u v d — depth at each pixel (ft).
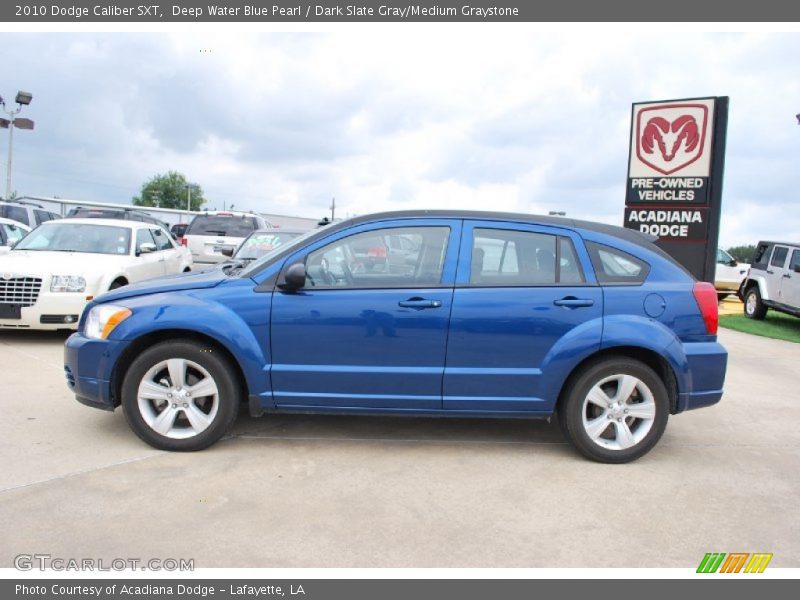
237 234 50.85
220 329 14.14
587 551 10.79
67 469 13.38
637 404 14.67
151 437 14.51
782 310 44.01
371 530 11.25
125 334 14.33
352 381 14.46
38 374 21.06
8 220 40.75
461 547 10.79
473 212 15.10
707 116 31.89
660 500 12.87
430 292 14.40
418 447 15.56
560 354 14.32
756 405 20.84
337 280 14.60
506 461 14.80
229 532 11.01
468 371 14.43
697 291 14.79
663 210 33.14
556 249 14.88
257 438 15.78
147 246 31.63
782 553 10.90
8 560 10.00
